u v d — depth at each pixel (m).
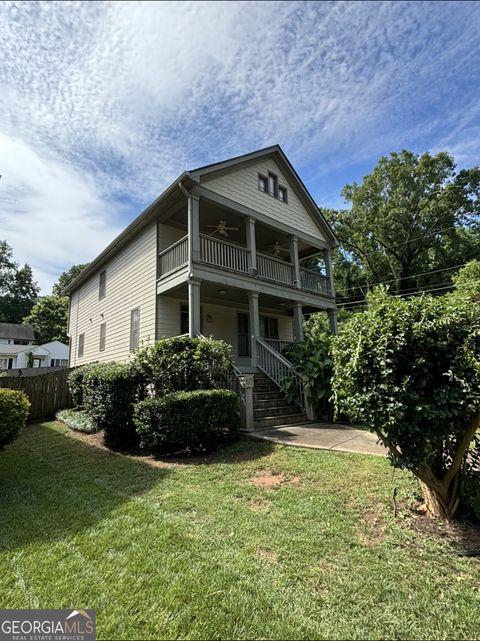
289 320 15.50
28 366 30.92
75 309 17.38
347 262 29.47
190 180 8.84
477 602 2.07
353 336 3.13
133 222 10.54
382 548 2.62
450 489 3.05
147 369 6.89
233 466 4.74
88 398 7.53
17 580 2.34
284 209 12.01
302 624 1.92
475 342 2.72
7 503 3.75
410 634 1.85
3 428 4.91
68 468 5.13
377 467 4.27
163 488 4.05
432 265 25.22
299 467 4.49
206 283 9.06
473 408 2.62
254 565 2.45
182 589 2.20
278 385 8.95
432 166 24.03
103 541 2.82
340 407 3.34
